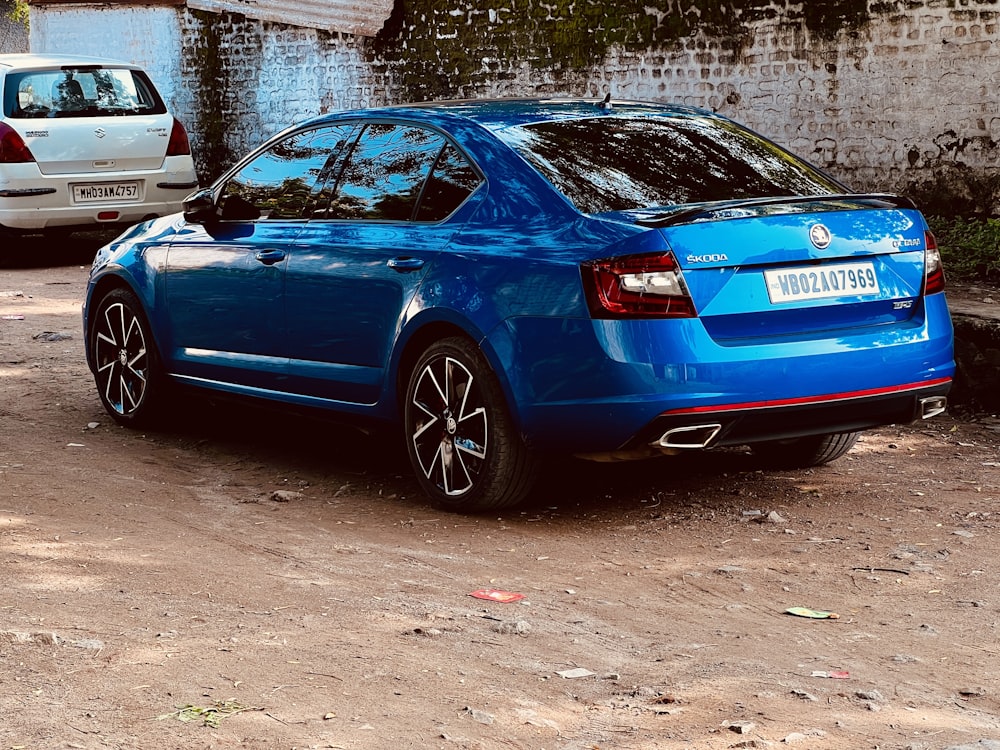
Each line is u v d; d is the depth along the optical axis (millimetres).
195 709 3562
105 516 5645
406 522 5547
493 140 5633
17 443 7000
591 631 4227
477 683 3771
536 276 5129
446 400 5555
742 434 5113
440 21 13898
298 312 6156
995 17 10414
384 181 5988
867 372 5211
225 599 4543
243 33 15781
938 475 6211
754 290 5047
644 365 4895
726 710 3570
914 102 10875
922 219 5539
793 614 4383
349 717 3521
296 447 6938
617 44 12586
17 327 10430
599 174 5469
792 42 11445
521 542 5234
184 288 6828
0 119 12852
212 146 16375
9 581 4738
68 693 3670
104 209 13219
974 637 4152
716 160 5781
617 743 3363
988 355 7531
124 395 7352
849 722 3494
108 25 16844
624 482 6113
